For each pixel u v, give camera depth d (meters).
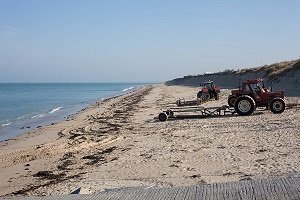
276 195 5.70
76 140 19.47
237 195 5.98
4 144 21.39
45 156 15.98
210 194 6.24
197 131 18.67
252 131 17.22
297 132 16.06
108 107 42.19
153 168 11.92
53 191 10.24
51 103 60.97
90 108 43.31
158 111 32.47
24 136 24.19
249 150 13.30
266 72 59.53
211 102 34.00
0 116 40.19
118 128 23.05
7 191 11.24
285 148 13.15
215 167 11.41
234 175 10.34
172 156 13.31
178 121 23.47
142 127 22.50
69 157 15.32
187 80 121.81
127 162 13.09
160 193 6.77
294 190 5.80
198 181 10.07
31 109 49.06
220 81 82.81
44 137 22.81
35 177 12.68
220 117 23.50
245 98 23.19
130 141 17.73
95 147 17.09
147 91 77.25
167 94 59.97
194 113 26.77
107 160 13.86
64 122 30.11
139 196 6.77
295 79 44.53
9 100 70.62
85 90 140.00
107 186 9.89
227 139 15.72
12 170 14.05
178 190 6.79
